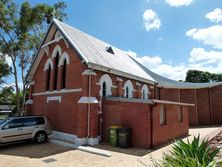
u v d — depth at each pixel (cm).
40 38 2795
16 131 1202
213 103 2509
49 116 1602
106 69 1424
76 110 1343
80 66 1370
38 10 2803
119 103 1305
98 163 863
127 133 1166
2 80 2738
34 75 1908
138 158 930
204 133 1741
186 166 390
